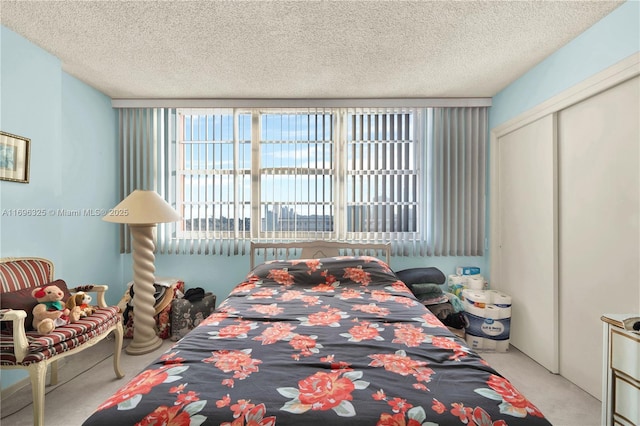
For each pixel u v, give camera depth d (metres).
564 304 2.34
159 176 3.42
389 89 3.07
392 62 2.52
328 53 2.38
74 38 2.19
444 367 1.18
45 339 1.74
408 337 1.47
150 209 2.67
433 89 3.07
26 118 2.24
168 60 2.50
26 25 2.04
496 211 3.21
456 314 2.83
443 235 3.36
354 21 1.97
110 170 3.33
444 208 3.36
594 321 2.10
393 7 1.84
